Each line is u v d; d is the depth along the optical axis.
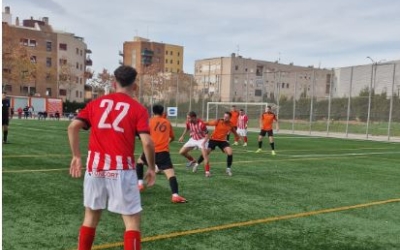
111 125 3.48
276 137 27.23
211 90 41.97
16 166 10.04
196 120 9.88
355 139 27.75
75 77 82.75
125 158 3.49
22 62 65.31
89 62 92.69
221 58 94.00
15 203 6.36
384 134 30.16
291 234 5.43
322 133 33.03
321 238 5.32
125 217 3.55
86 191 3.54
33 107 53.81
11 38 70.25
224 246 4.82
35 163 10.66
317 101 33.84
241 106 40.34
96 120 3.52
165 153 7.12
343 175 10.91
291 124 35.78
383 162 14.35
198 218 6.00
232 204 6.99
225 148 10.02
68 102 63.66
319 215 6.50
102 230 5.18
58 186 7.79
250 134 29.58
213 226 5.61
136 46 121.44
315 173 11.05
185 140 20.22
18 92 72.62
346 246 5.05
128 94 3.63
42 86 76.44
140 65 110.69
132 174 3.54
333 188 8.92
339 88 32.62
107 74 87.38
